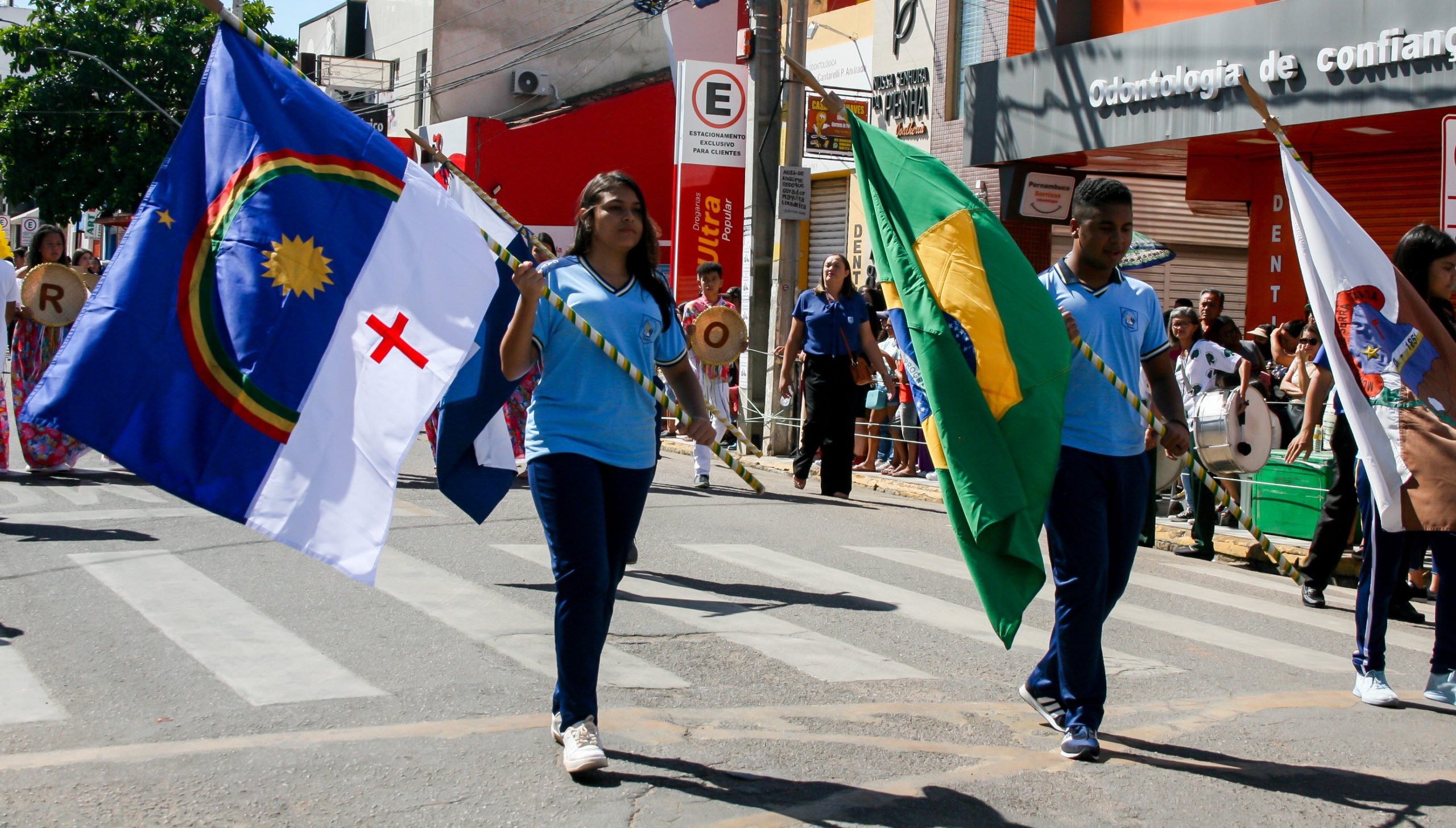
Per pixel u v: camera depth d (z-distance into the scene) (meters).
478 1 35.06
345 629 5.84
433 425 12.97
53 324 10.78
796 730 4.70
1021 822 3.86
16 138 35.22
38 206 36.59
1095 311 4.60
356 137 4.41
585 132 31.55
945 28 17.91
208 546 7.61
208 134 4.27
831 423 11.70
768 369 15.30
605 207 4.24
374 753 4.21
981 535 4.35
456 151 31.33
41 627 5.71
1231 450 8.45
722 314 12.50
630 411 4.22
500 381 5.05
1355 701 5.44
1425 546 7.76
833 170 20.23
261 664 5.25
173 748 4.20
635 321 4.27
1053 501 4.49
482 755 4.23
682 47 26.22
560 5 35.72
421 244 4.40
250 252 4.22
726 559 8.09
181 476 4.06
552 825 3.68
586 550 4.06
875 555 8.53
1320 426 8.45
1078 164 15.70
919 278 4.63
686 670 5.48
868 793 4.03
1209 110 12.92
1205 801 4.10
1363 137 12.89
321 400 4.22
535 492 4.17
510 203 30.98
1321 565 7.66
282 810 3.72
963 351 4.50
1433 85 11.00
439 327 4.37
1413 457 5.21
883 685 5.41
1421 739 4.90
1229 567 9.23
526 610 6.34
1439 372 5.30
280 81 4.37
